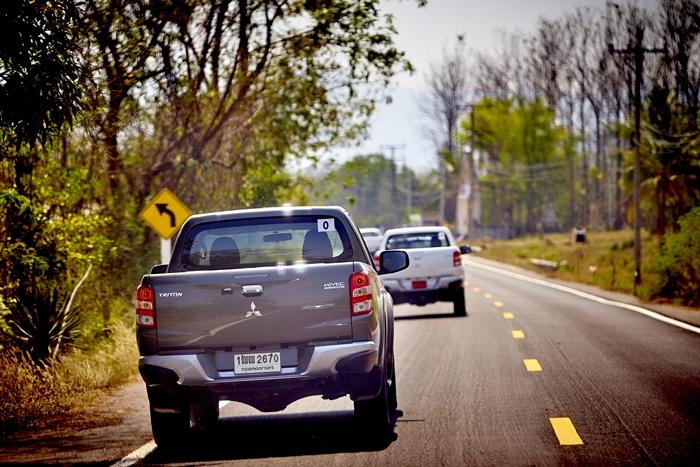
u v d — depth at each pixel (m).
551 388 22.53
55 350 27.22
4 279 28.62
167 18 35.62
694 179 89.62
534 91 190.38
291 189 54.84
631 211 107.12
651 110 76.06
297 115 47.97
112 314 34.97
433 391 22.70
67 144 33.44
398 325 40.00
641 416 18.73
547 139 191.62
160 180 46.22
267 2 42.03
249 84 44.62
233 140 49.19
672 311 45.12
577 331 35.69
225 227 18.06
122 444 18.08
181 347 16.19
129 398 24.20
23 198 26.08
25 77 18.48
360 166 53.91
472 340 33.31
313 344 16.16
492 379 24.25
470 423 18.61
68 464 16.42
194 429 19.39
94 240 31.62
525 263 106.62
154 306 16.22
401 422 19.00
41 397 23.09
